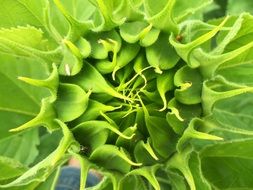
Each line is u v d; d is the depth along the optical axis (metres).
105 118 0.14
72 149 0.15
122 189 0.15
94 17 0.15
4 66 0.17
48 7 0.15
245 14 0.15
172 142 0.15
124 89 0.14
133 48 0.14
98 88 0.14
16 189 0.16
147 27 0.14
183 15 0.15
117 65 0.14
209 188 0.15
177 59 0.14
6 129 0.18
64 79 0.14
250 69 0.16
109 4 0.14
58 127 0.14
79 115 0.14
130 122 0.14
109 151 0.14
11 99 0.18
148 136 0.15
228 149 0.16
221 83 0.15
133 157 0.15
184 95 0.15
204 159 0.17
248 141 0.16
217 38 0.16
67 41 0.14
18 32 0.14
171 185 0.16
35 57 0.15
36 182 0.16
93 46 0.14
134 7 0.15
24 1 0.16
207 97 0.14
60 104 0.14
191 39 0.15
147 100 0.14
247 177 0.17
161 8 0.15
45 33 0.16
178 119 0.15
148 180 0.15
